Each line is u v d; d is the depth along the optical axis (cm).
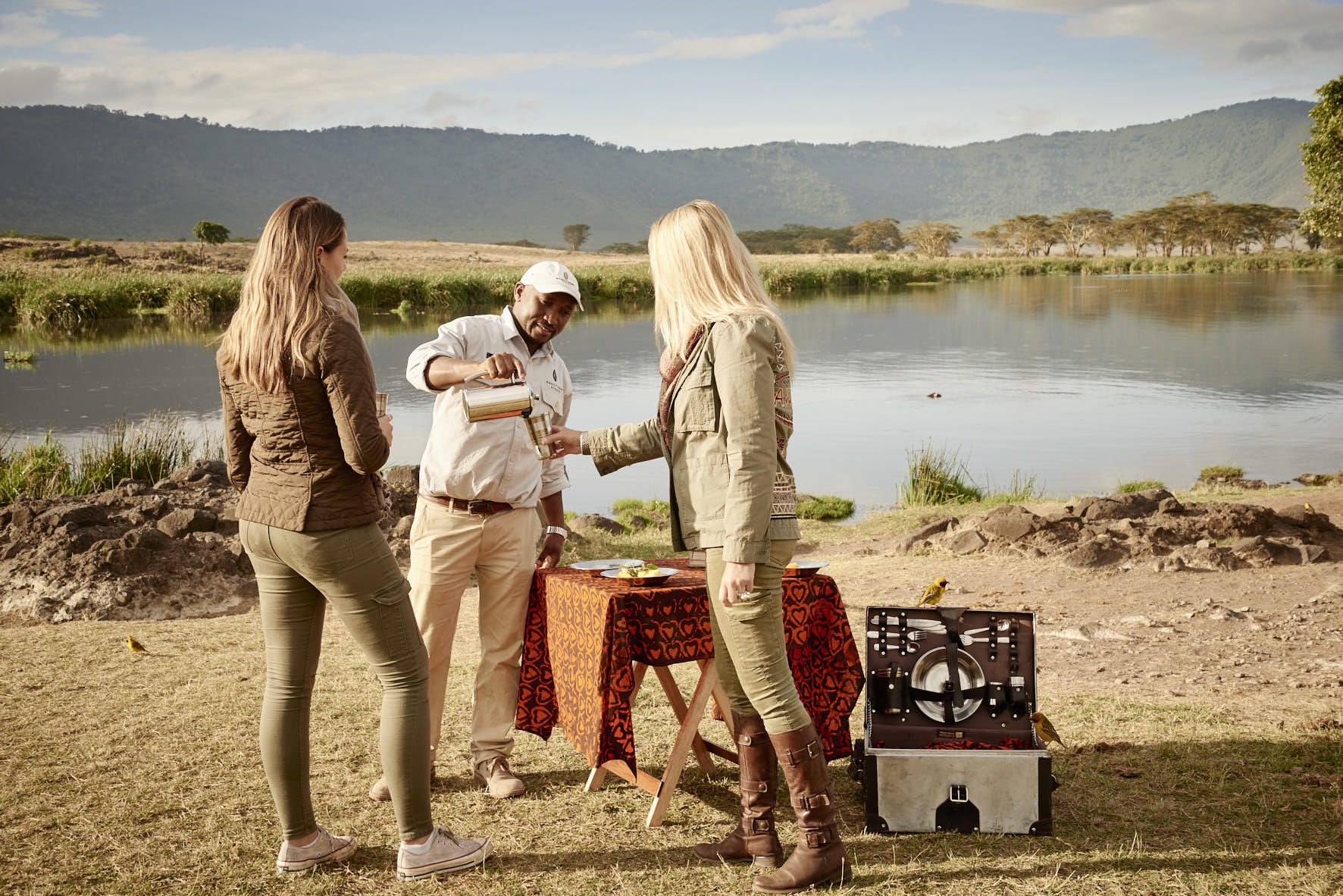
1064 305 4644
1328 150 1354
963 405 1870
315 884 245
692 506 241
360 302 4844
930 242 13600
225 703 391
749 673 240
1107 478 1240
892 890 237
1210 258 9844
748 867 253
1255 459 1332
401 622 242
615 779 317
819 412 1811
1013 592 609
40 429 1570
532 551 316
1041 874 243
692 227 237
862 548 841
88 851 263
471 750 326
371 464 224
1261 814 273
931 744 282
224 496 788
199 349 2914
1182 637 486
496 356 261
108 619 582
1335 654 440
